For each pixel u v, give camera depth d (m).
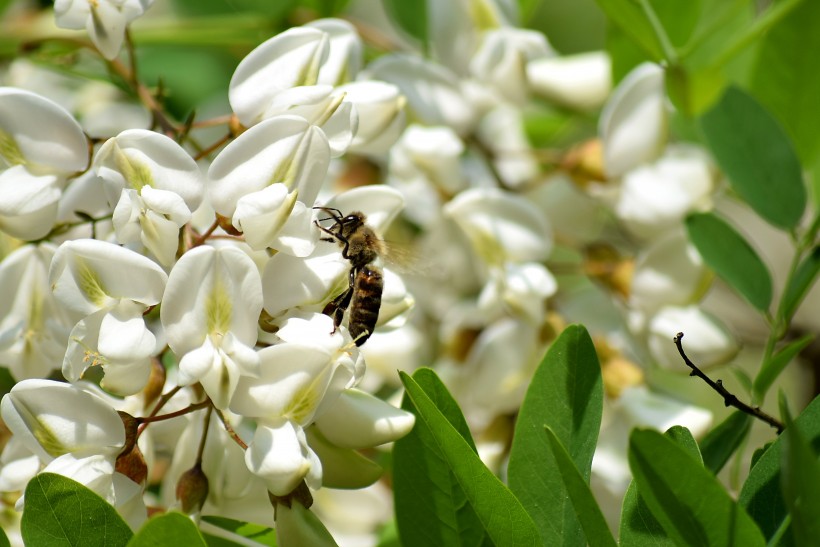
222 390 0.35
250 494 0.36
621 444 0.42
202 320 0.35
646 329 0.43
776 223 0.40
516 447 0.35
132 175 0.35
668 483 0.33
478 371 0.43
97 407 0.35
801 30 0.42
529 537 0.34
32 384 0.35
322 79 0.37
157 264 0.35
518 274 0.42
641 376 0.43
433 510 0.35
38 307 0.37
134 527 0.35
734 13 0.41
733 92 0.40
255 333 0.35
